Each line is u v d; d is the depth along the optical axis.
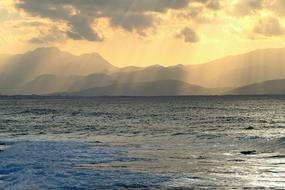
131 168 26.88
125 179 23.28
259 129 60.00
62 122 80.12
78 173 24.95
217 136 47.94
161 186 21.53
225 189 20.77
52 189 21.17
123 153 34.22
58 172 25.17
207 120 82.88
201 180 22.91
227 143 40.88
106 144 41.38
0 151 35.34
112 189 21.00
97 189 21.03
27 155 32.75
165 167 27.23
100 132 57.78
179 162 29.42
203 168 26.77
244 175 24.22
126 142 43.66
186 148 37.78
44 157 31.70
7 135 54.41
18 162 29.17
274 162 28.89
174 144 41.22
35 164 28.31
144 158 31.44
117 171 25.66
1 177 24.39
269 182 22.27
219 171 25.59
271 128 61.84
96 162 29.44
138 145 40.41
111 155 32.94
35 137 51.22
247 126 66.19
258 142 39.84
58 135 53.75
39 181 22.84
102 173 24.95
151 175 24.34
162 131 58.09
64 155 32.78
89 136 51.91
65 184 22.17
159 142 43.31
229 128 62.41
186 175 24.34
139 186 21.59
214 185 21.67
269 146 37.00
